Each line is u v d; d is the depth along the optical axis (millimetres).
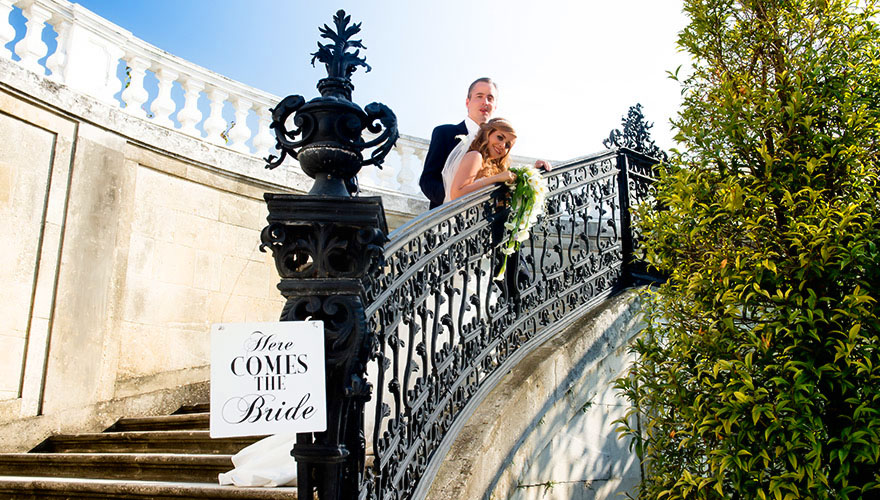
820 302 2779
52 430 5109
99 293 5648
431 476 2555
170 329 6113
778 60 3268
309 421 1659
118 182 5969
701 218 3209
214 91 7055
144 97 6516
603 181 4840
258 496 2678
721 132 3230
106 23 6141
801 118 2973
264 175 7070
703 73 3518
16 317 5137
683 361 3062
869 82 3037
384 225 1986
